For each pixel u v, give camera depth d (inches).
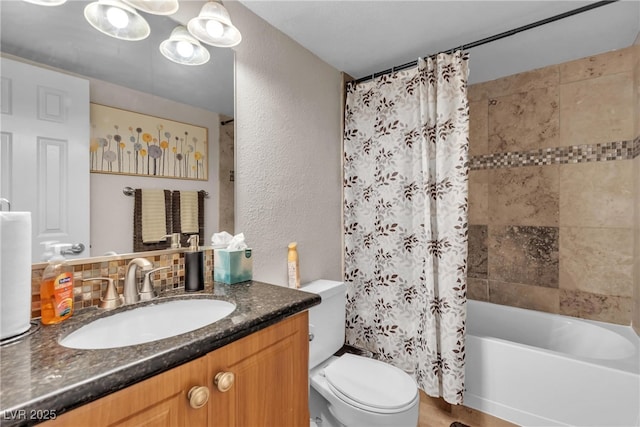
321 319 60.5
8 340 25.9
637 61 65.1
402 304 73.7
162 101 42.6
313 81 71.1
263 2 53.2
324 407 57.4
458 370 61.1
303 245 67.7
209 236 48.3
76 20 34.8
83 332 30.3
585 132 74.2
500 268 85.9
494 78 86.0
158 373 23.6
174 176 44.0
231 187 51.9
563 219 77.2
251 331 30.7
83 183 35.3
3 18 30.0
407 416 46.3
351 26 60.7
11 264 26.3
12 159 30.4
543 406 58.6
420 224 68.5
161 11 36.4
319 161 73.1
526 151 81.8
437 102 64.8
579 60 74.8
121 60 38.5
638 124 64.6
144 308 36.2
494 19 58.8
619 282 70.7
